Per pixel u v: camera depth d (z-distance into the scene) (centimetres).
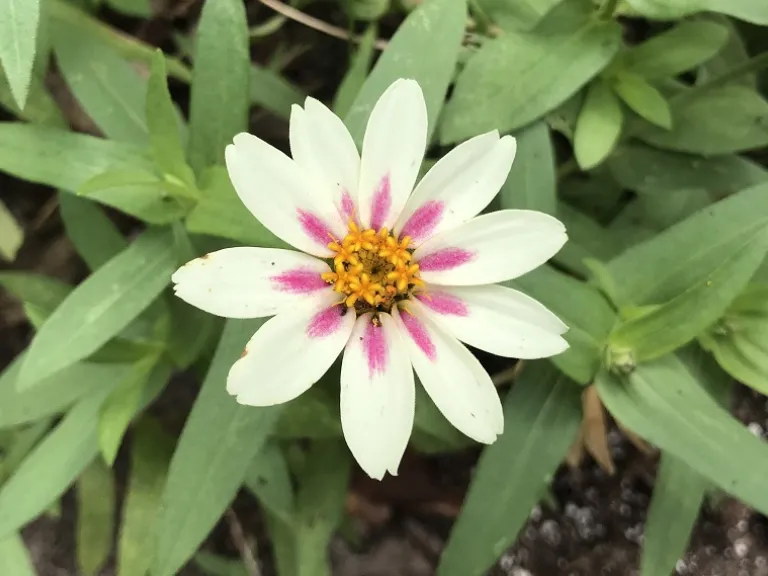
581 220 13
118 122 13
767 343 11
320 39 17
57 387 12
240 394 8
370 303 9
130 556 13
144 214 11
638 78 12
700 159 13
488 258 9
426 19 11
